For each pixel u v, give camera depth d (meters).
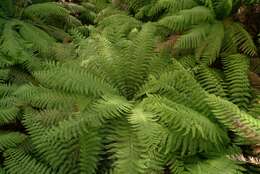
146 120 2.74
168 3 3.87
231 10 3.79
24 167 2.86
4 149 3.13
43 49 4.20
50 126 3.12
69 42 4.61
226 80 3.35
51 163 2.92
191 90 3.07
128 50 3.63
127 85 3.53
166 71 3.46
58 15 5.14
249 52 3.52
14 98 3.43
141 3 4.73
